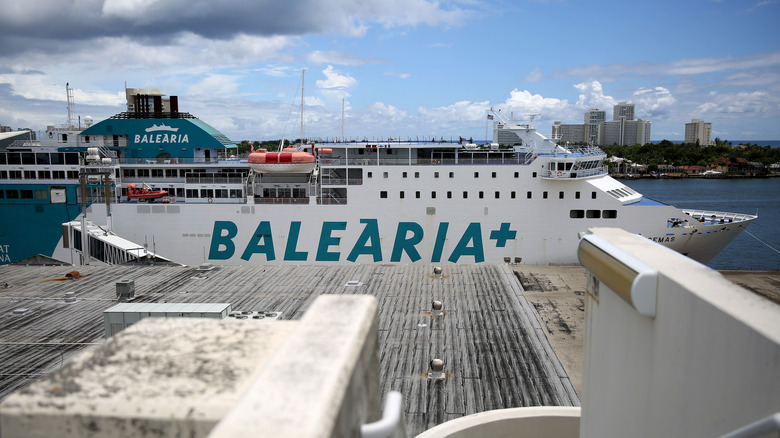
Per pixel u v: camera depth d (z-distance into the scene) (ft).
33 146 154.51
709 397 11.16
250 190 139.85
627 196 129.29
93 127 147.95
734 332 10.24
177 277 105.50
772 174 637.71
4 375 63.16
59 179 145.07
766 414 9.19
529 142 133.49
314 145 138.82
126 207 135.54
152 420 8.56
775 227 296.30
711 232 124.88
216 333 11.26
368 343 9.52
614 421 16.84
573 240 126.93
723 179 606.96
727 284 12.31
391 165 129.90
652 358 14.06
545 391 59.41
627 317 15.81
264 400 7.13
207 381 9.32
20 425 8.84
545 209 126.31
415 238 129.39
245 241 133.49
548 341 72.79
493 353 68.95
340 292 94.63
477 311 83.92
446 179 126.72
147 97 155.02
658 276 13.60
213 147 148.05
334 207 130.11
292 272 107.96
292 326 11.57
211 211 133.49
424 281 99.96
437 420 53.98
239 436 6.32
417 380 62.03
